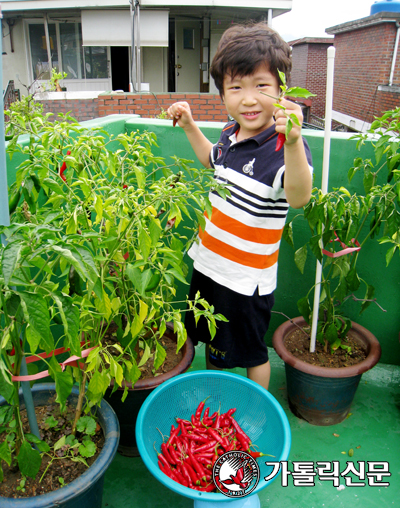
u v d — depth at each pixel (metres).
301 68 17.23
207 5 9.03
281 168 1.48
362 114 12.85
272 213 1.58
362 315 2.30
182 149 2.22
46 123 1.36
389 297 2.23
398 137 1.80
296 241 2.22
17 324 1.06
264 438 1.58
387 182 1.85
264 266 1.66
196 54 12.11
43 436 1.40
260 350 1.78
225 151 1.67
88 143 1.26
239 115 1.52
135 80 9.37
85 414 1.43
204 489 1.41
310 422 2.03
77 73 11.55
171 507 1.64
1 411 1.23
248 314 1.69
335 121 15.65
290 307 2.38
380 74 11.56
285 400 2.18
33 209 1.29
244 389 1.67
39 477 1.28
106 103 7.38
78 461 1.32
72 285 1.15
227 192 1.35
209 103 7.50
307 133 2.09
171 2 8.98
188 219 2.32
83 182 1.13
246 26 1.49
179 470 1.48
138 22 9.12
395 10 11.52
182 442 1.57
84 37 9.81
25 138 1.57
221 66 1.47
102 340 1.82
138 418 1.44
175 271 1.27
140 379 1.62
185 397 1.69
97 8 9.44
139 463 1.83
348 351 2.01
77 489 1.15
